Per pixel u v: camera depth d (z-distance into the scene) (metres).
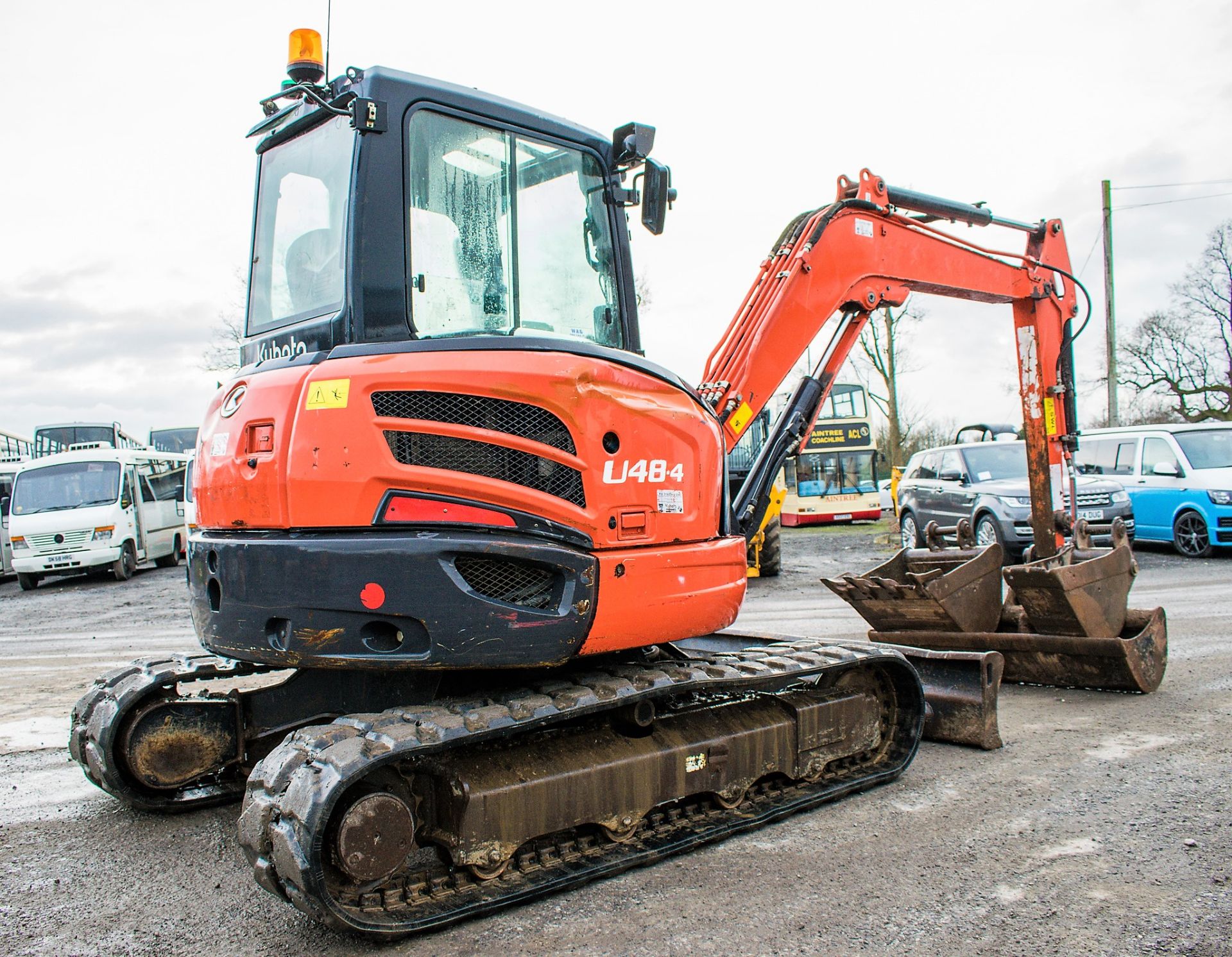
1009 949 3.12
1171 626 8.70
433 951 3.24
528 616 3.60
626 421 3.98
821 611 10.62
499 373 3.66
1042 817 4.30
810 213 6.12
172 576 20.09
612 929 3.36
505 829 3.56
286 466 3.64
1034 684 6.82
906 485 17.16
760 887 3.67
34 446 29.70
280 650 3.65
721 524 4.64
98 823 4.67
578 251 4.52
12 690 7.86
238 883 3.91
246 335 4.55
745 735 4.38
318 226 4.07
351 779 3.11
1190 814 4.25
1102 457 16.42
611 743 4.00
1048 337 7.22
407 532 3.53
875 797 4.68
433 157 4.00
